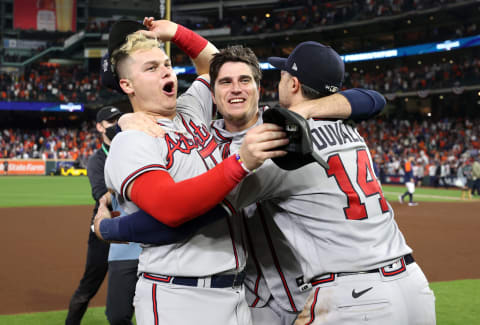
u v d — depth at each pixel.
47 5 46.81
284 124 1.55
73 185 24.97
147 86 2.01
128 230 1.87
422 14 32.28
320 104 2.17
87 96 41.81
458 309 4.50
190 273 1.92
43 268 6.41
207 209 1.65
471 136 30.77
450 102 35.38
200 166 2.00
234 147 2.34
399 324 2.04
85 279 3.70
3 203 15.45
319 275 2.14
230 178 1.58
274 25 40.09
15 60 45.03
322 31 38.00
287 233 2.25
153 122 1.95
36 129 44.53
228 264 1.99
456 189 25.12
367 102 2.27
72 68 46.41
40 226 10.45
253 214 2.45
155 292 1.96
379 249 2.09
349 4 39.50
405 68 35.09
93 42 43.59
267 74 42.28
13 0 46.09
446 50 31.81
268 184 2.07
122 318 3.28
